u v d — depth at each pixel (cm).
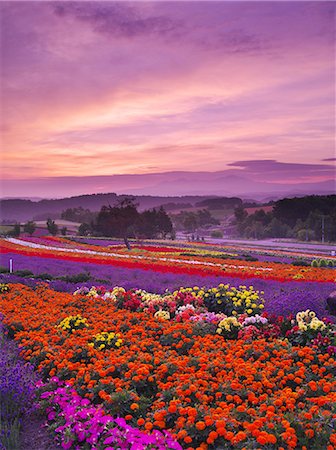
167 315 1084
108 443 488
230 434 477
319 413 527
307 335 831
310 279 1912
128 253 4059
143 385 639
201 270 2266
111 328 947
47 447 535
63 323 977
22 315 1088
